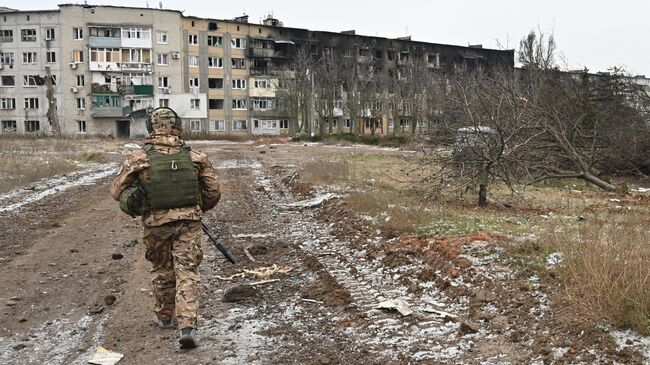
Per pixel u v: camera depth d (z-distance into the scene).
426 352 4.79
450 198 13.33
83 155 27.23
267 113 71.44
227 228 10.75
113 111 63.66
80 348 5.14
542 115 16.66
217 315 5.96
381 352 4.86
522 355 4.58
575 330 4.73
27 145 32.91
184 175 5.20
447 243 7.54
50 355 5.00
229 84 69.94
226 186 16.98
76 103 63.94
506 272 6.31
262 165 24.41
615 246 5.75
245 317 5.87
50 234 10.22
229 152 34.56
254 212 12.55
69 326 5.71
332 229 10.20
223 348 5.07
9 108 64.69
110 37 64.00
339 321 5.63
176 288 5.14
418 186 13.62
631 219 9.50
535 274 6.07
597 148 19.84
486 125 12.51
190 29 67.56
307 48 74.56
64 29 63.38
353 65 70.25
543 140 17.33
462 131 12.53
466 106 12.42
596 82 21.06
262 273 7.49
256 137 58.41
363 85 68.19
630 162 20.69
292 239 9.68
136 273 7.61
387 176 17.64
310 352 4.93
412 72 68.88
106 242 9.57
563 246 6.54
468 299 5.91
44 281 7.27
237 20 71.56
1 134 55.00
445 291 6.22
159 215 5.14
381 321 5.55
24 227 10.88
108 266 8.00
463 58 85.75
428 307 5.85
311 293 6.54
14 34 64.19
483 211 11.38
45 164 21.55
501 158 12.28
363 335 5.25
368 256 7.91
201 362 4.78
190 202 5.22
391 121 77.25
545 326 4.95
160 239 5.19
